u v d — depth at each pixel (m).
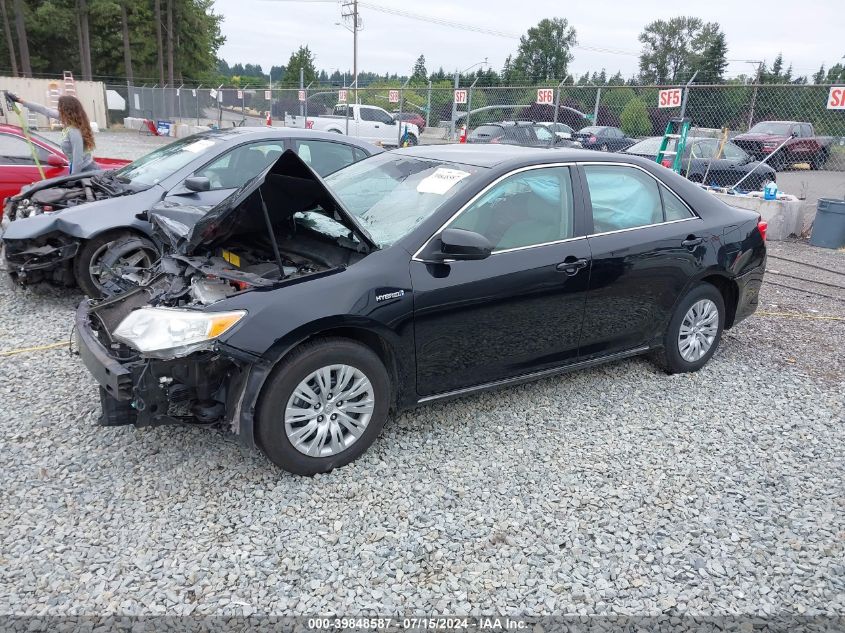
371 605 2.69
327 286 3.41
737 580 2.90
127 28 54.91
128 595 2.69
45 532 3.04
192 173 6.35
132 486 3.41
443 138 21.91
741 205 12.05
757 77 13.13
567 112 18.62
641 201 4.61
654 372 5.11
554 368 4.34
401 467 3.67
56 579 2.76
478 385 4.05
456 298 3.75
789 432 4.25
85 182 6.91
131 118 35.88
